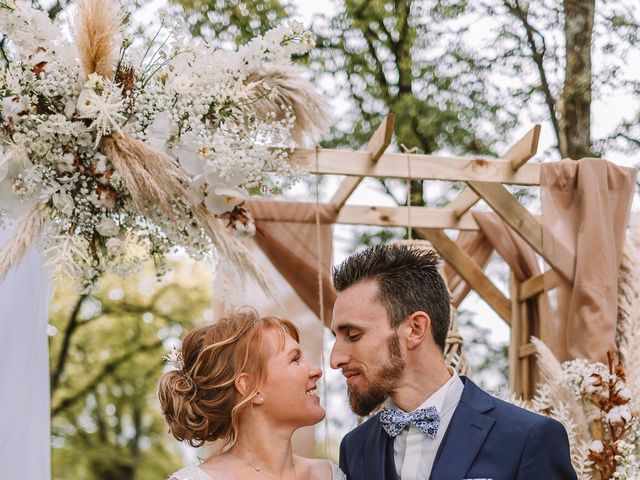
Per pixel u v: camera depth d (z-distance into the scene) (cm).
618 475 330
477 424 266
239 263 338
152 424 1452
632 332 407
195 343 270
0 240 357
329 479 280
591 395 367
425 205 827
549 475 257
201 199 331
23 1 324
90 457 1398
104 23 318
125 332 1320
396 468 272
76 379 1301
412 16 784
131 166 317
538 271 520
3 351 346
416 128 793
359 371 272
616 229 434
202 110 330
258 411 265
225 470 260
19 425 346
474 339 875
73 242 318
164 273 347
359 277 278
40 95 322
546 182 441
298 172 343
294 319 478
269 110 354
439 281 280
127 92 325
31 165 318
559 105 761
